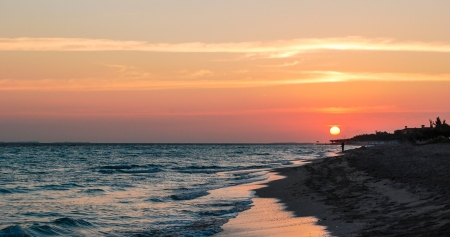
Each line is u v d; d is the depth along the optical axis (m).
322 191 25.36
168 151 162.75
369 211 17.00
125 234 16.53
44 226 17.48
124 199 26.67
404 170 28.92
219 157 104.12
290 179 35.78
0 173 53.38
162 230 17.08
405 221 13.89
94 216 20.77
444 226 12.20
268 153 135.75
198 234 15.91
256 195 26.98
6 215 21.41
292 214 18.91
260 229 16.16
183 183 37.00
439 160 34.28
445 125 131.12
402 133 181.12
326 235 13.77
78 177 46.09
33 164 74.88
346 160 51.47
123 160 89.69
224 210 21.47
